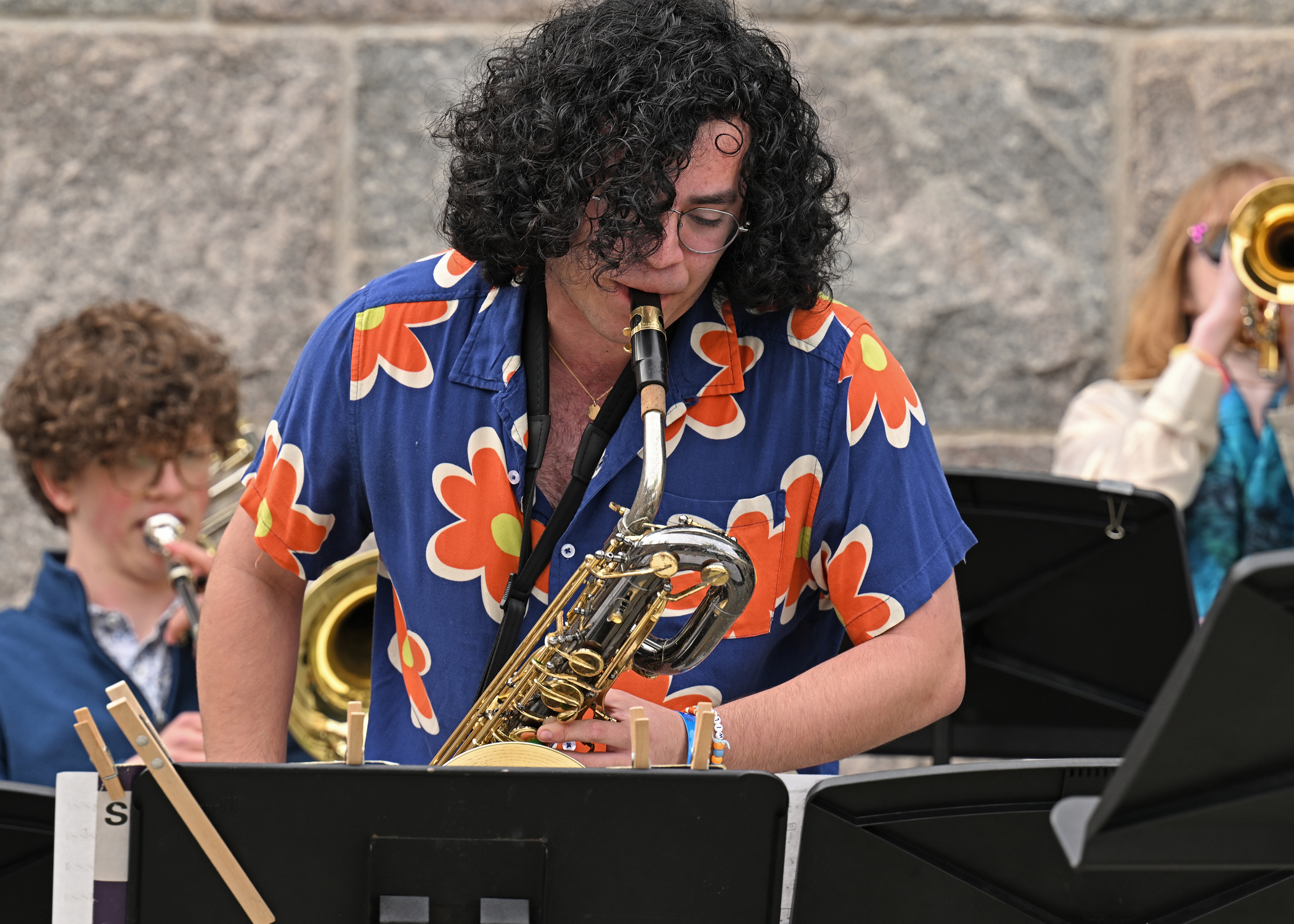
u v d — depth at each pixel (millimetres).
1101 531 8516
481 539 6711
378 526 6895
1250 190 11203
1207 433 10539
